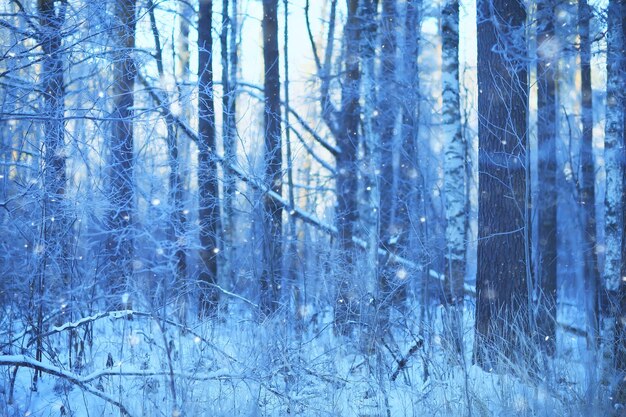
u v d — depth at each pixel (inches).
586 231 576.7
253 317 345.1
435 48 735.1
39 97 294.2
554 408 285.7
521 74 384.2
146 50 297.6
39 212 317.7
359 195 568.1
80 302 324.5
